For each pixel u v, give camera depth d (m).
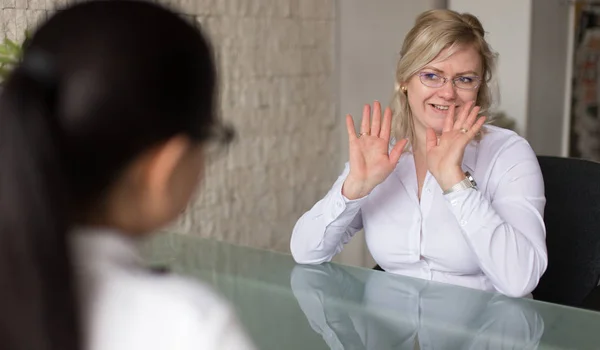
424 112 1.65
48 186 0.45
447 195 1.46
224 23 2.72
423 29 1.62
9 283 0.44
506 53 3.10
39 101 0.46
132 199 0.50
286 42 2.99
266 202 3.02
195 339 0.49
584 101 3.49
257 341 1.04
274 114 2.98
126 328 0.49
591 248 1.76
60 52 0.47
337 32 3.21
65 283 0.45
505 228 1.44
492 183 1.61
